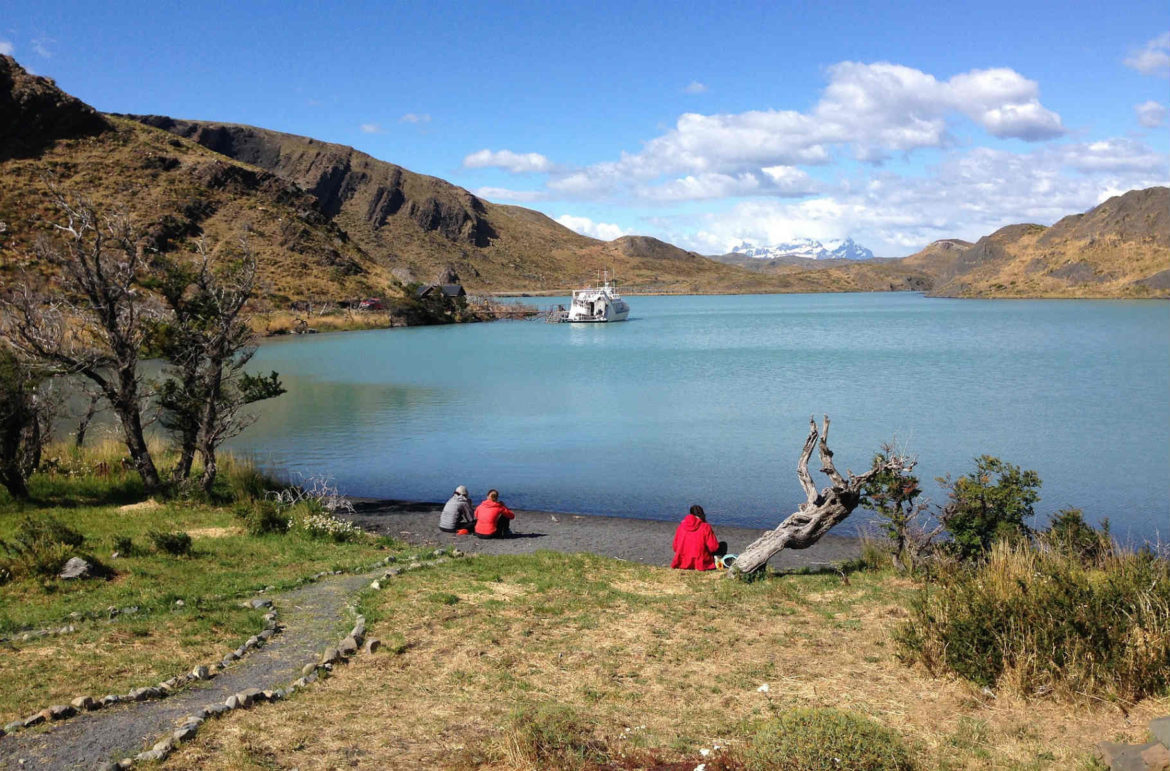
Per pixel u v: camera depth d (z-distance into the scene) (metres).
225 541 15.92
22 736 6.73
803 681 8.43
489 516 19.31
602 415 41.81
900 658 8.82
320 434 36.50
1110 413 40.34
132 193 140.12
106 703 7.52
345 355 81.62
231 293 21.11
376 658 9.33
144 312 20.52
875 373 60.47
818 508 13.67
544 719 6.92
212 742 6.67
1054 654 7.85
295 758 6.41
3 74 147.62
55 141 146.75
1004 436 34.22
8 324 19.03
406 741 6.83
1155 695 7.29
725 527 21.00
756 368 65.56
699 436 35.34
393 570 14.16
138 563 13.52
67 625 10.04
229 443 34.19
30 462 20.72
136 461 20.83
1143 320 127.69
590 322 148.75
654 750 6.55
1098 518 21.62
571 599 12.17
